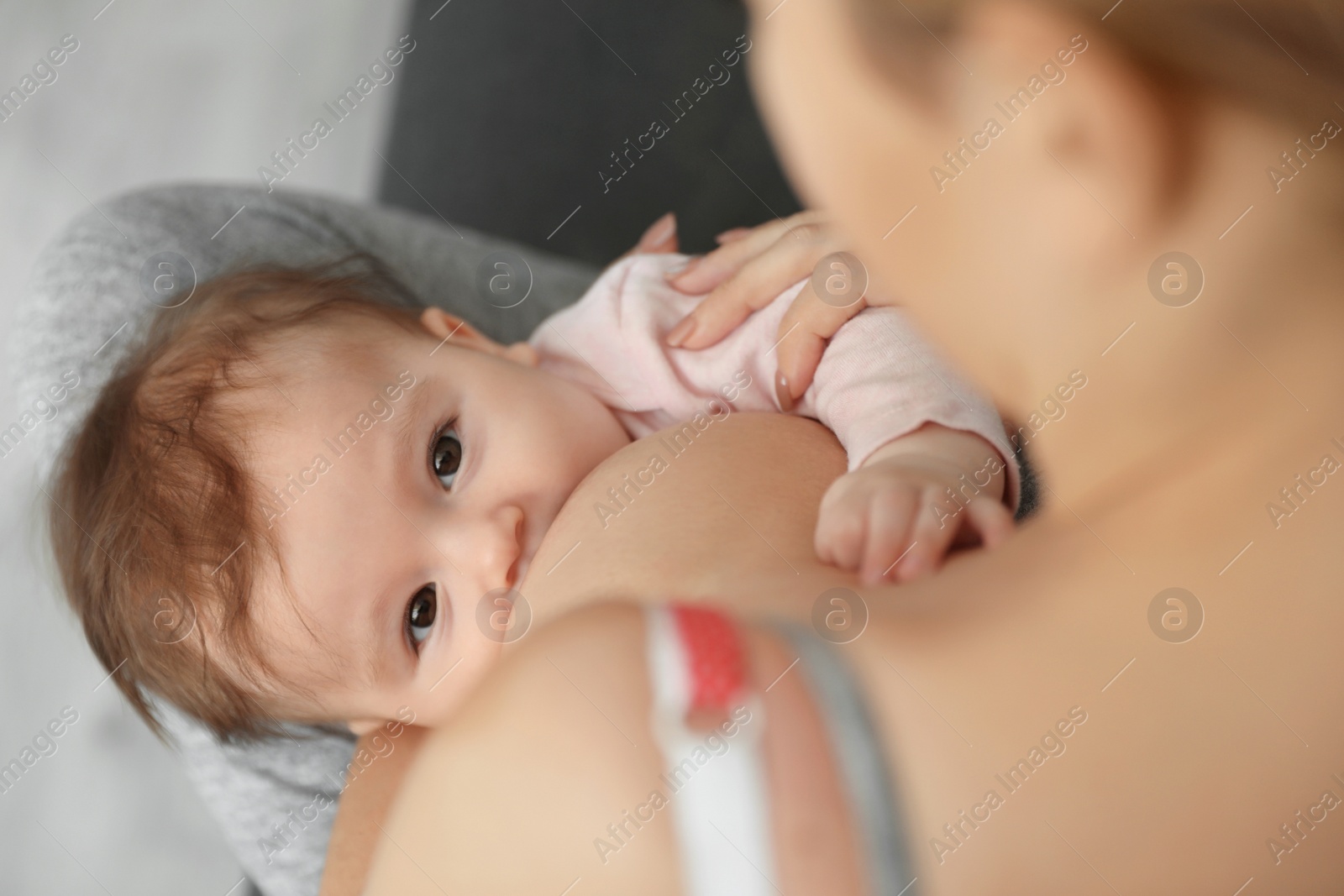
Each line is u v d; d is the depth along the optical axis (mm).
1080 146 284
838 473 717
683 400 1017
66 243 1188
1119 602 335
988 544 538
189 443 977
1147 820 319
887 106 292
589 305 1133
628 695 352
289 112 2438
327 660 952
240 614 953
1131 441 330
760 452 698
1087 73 273
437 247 1360
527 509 989
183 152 2434
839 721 327
